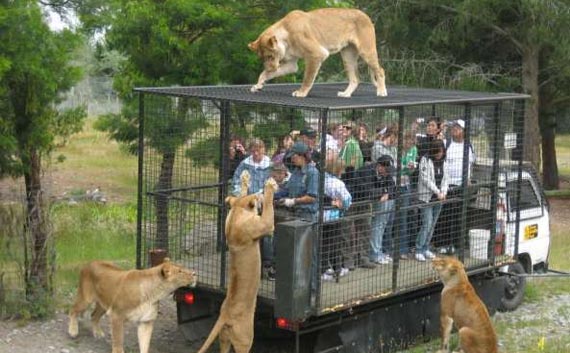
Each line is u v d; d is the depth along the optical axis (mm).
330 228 8711
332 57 20531
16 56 9875
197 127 10516
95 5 12789
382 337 9297
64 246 13570
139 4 15711
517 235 10797
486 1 20062
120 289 8562
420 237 9812
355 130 9539
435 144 9875
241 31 16172
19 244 9875
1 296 9812
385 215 9297
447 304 9008
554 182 27188
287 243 7867
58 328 9562
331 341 8836
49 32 10383
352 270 9109
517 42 21344
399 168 8852
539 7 19359
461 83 20844
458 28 20719
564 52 19938
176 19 15812
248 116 10617
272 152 10750
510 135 10539
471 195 10055
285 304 7910
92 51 22312
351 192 9125
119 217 16406
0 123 10031
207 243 9773
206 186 9750
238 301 8031
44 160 13727
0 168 10773
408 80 21094
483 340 8695
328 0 18016
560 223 21109
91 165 26266
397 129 9305
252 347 9688
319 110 7867
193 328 9266
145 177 10242
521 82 21953
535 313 11539
